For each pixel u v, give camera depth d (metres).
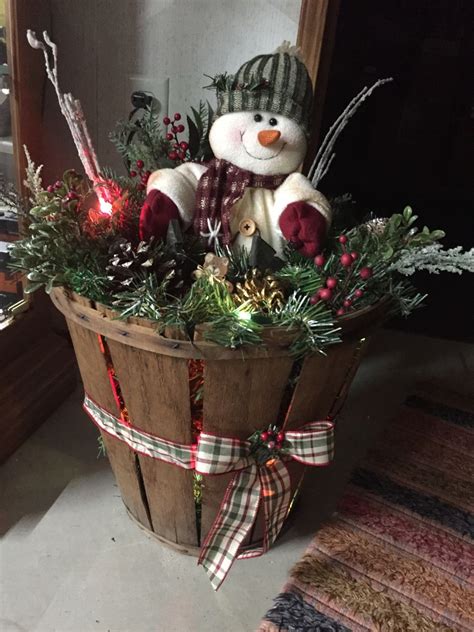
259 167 0.71
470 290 1.87
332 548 0.86
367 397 1.26
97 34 1.03
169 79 1.04
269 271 0.65
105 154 1.13
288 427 0.70
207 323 0.57
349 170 1.92
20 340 1.06
